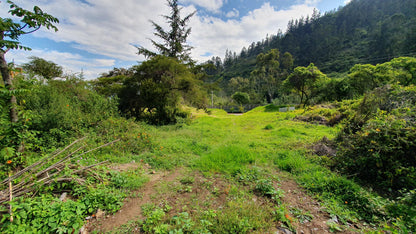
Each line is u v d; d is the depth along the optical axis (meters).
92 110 6.82
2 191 2.22
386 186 3.14
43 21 3.00
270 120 13.15
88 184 2.81
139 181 3.28
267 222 2.28
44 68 10.68
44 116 4.88
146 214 2.46
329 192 2.98
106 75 14.66
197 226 2.15
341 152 4.10
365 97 5.64
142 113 12.00
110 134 5.61
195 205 2.68
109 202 2.59
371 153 3.45
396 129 3.33
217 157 4.57
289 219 2.32
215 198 2.88
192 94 11.77
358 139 3.85
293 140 6.47
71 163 3.23
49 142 4.62
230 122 13.08
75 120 5.61
